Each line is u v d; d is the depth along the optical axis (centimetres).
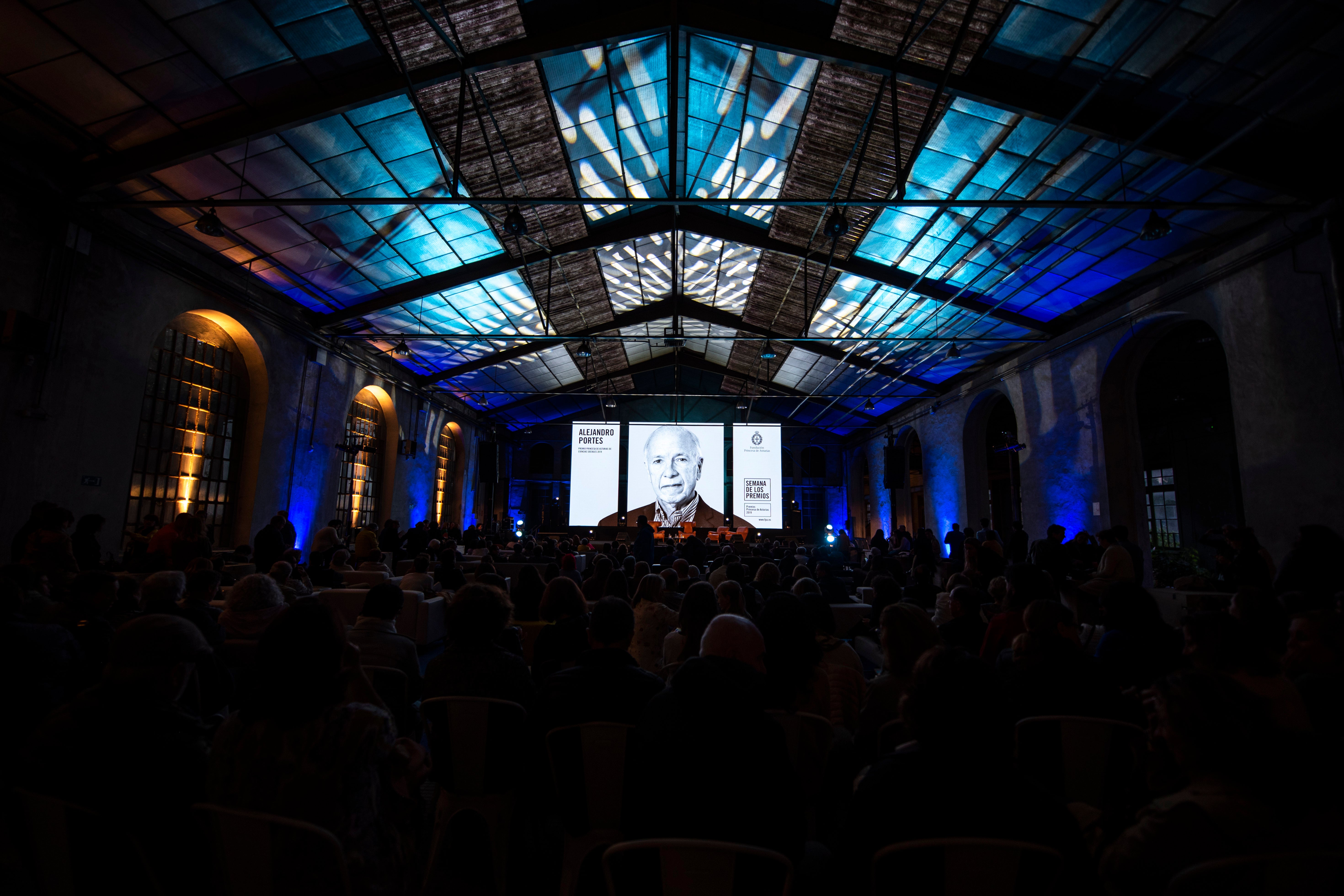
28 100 643
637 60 832
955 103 782
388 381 1581
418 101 770
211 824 161
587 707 251
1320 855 134
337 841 158
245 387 1102
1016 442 1512
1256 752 148
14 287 676
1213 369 1270
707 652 204
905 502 2188
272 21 639
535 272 1335
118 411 802
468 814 297
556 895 269
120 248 799
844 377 1953
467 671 279
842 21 695
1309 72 627
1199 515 1398
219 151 764
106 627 350
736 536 2134
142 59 634
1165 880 150
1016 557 1083
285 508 1166
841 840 156
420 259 1170
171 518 947
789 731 244
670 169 890
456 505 2158
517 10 698
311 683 168
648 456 2277
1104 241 954
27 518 684
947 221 1028
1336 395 684
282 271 1074
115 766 174
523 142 923
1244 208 705
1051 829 141
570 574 793
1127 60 657
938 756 148
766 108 898
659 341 1942
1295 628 292
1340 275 668
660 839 154
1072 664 265
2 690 269
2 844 270
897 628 275
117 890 167
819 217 1116
